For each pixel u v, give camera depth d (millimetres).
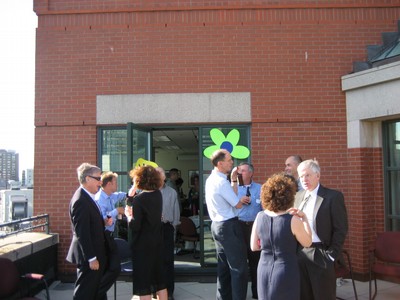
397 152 6949
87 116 7145
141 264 4984
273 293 3582
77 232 4516
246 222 5953
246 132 7219
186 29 7203
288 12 7262
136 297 6230
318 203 4418
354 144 7059
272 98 7160
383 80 6484
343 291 6395
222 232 5113
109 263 4953
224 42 7195
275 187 3752
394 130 6988
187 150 18391
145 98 7145
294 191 3795
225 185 5125
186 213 11406
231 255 5055
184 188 19422
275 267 3629
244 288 5020
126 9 7191
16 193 21641
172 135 11797
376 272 5766
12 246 5750
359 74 6852
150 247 4996
